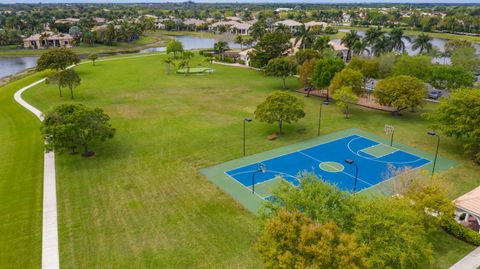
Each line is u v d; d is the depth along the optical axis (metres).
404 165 40.75
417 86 55.03
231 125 53.94
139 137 48.97
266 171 39.34
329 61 68.62
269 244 19.55
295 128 53.03
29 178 37.88
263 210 24.36
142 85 79.62
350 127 53.59
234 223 29.66
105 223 29.84
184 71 96.31
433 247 26.44
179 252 26.19
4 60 128.50
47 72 91.75
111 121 55.28
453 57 85.56
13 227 29.48
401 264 19.69
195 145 46.41
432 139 48.44
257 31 134.25
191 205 32.47
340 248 17.61
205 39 183.50
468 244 26.89
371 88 78.56
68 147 41.84
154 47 160.75
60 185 36.25
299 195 22.41
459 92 43.72
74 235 28.31
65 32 178.62
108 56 127.94
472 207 28.94
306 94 73.62
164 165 40.69
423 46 103.12
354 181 37.22
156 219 30.34
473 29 178.25
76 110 41.56
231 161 41.81
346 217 21.59
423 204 25.98
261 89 77.31
